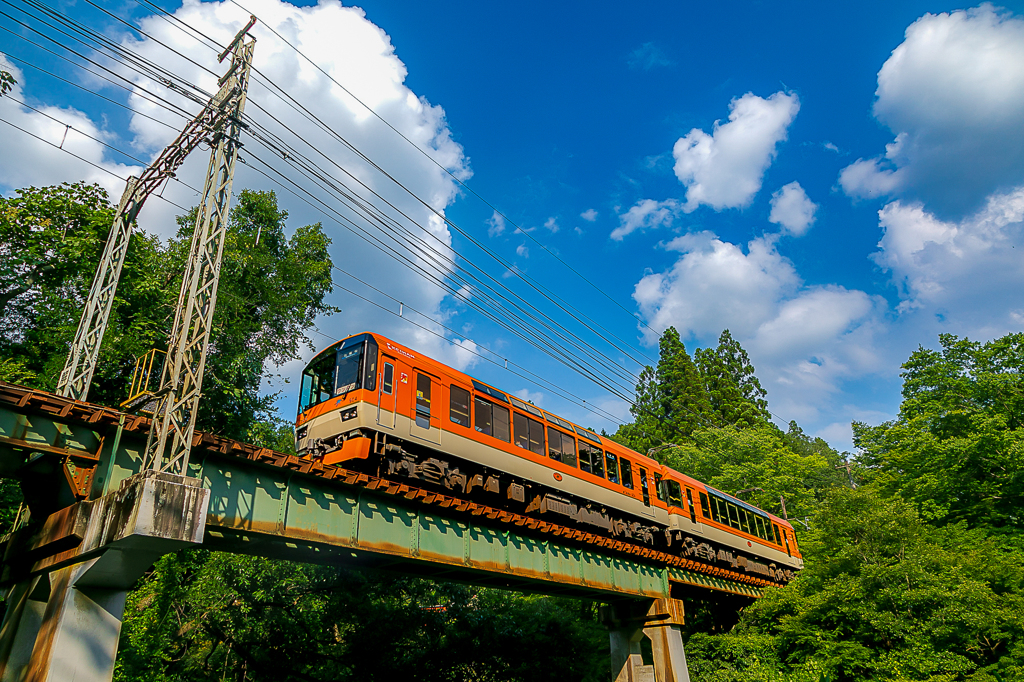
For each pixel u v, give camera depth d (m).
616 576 23.17
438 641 27.73
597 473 22.92
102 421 11.59
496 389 20.42
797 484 49.22
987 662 23.48
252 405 28.59
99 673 10.35
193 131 14.31
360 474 14.89
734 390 64.50
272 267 29.83
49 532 11.88
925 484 35.28
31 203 21.09
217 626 23.62
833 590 26.61
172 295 25.30
